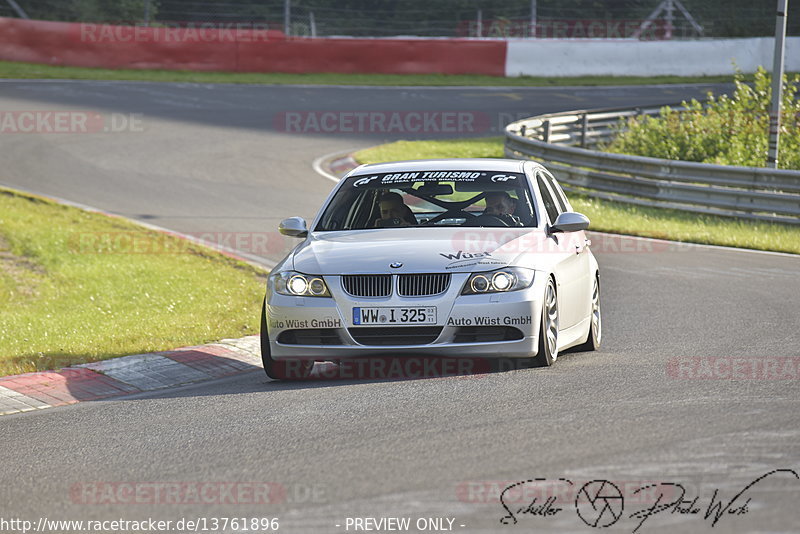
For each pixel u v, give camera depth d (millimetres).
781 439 20344
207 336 37688
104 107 111812
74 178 79875
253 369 32656
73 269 52469
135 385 30500
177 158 88875
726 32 183375
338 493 18109
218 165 86438
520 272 28031
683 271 51656
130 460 21266
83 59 135500
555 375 27688
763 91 93188
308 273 28281
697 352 31562
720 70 162000
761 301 42375
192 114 110812
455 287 27578
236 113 112938
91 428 24594
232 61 140500
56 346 36344
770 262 54500
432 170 33031
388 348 27531
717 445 20031
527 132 97375
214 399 27172
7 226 61750
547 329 28781
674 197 73625
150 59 137625
